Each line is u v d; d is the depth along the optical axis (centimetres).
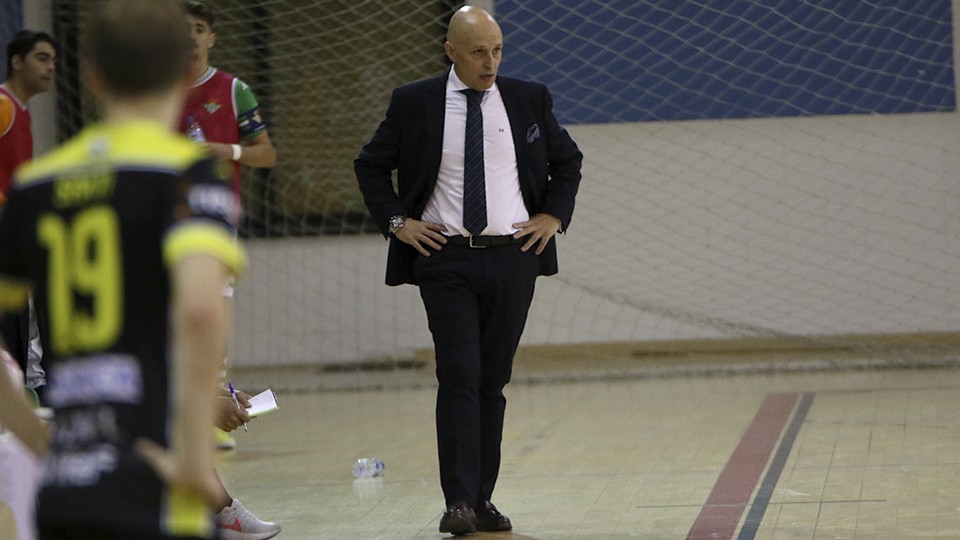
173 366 592
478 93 1468
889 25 3061
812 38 3086
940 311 3094
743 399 2442
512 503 1623
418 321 3278
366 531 1499
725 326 3145
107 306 588
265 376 3175
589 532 1440
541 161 1488
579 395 2639
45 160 631
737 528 1416
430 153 1453
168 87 615
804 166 3109
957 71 3050
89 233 594
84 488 572
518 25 3145
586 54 3138
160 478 575
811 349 3102
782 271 3134
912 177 3086
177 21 616
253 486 1819
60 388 596
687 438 2041
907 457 1775
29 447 683
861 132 3091
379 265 3278
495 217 1441
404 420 2428
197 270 555
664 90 3130
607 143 3153
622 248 3172
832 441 1933
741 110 3116
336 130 3247
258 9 3225
